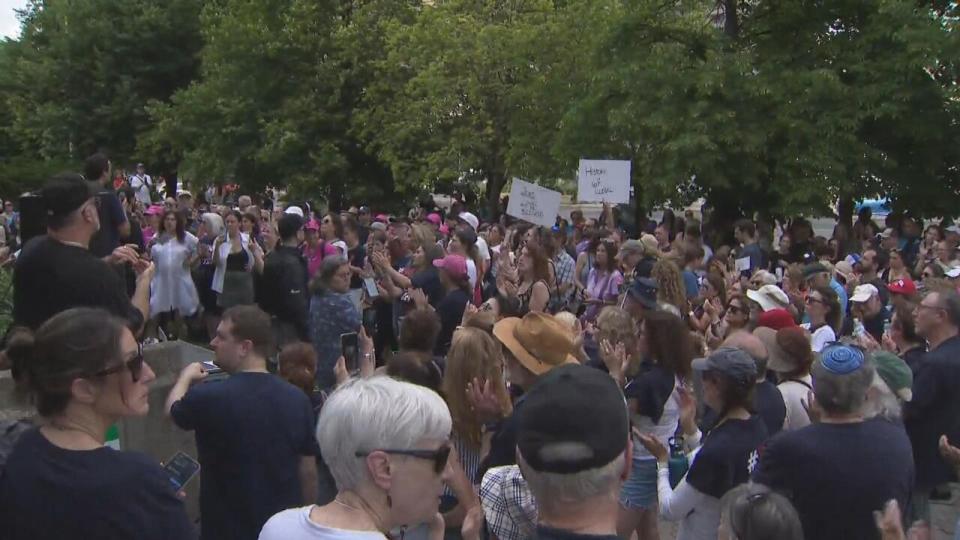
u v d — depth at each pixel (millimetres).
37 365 2738
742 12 20281
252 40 28531
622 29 19891
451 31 24266
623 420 2391
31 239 4840
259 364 4512
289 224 9938
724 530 3113
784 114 17469
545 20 24062
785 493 3879
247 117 29234
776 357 5559
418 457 2619
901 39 16859
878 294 9805
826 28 18625
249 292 11945
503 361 4801
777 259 16547
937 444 5797
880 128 18688
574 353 4793
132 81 37656
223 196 32844
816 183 17031
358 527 2566
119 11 38219
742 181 17953
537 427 2361
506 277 9711
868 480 3783
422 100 24703
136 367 2844
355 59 27672
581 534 2318
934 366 5754
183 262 12688
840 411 3938
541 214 14656
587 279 12812
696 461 4289
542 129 23438
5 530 2627
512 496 3746
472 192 28953
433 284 9953
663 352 5375
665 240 15859
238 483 4293
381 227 13664
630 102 18594
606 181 15266
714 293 9352
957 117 18078
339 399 2684
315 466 4660
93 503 2615
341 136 28703
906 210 18891
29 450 2688
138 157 37250
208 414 4289
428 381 4812
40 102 39656
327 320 8398
